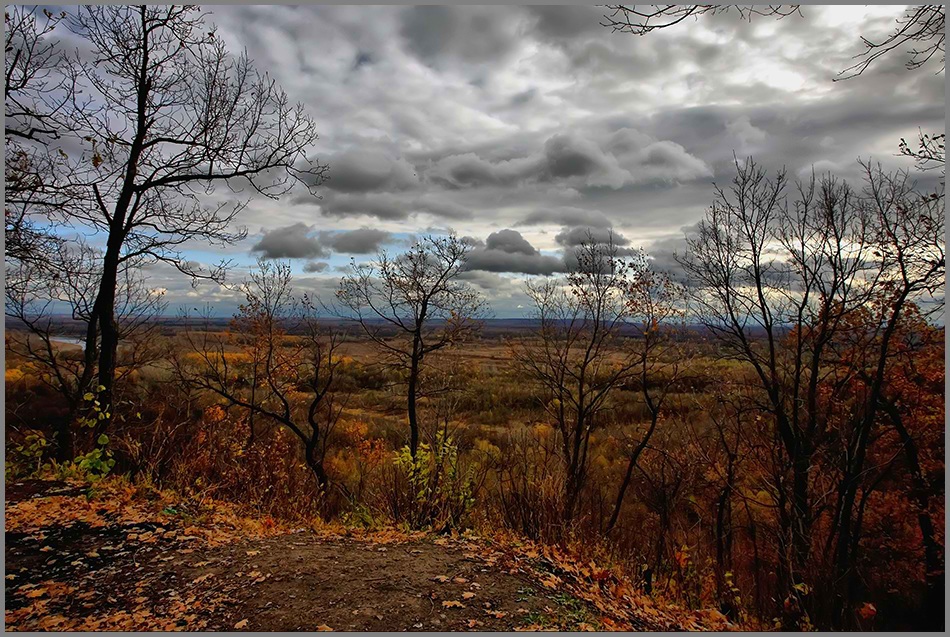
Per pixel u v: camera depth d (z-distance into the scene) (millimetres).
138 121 9961
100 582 4535
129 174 9812
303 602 4430
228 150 10695
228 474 8797
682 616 6238
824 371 14703
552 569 6020
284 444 13672
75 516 5676
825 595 10289
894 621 12492
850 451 11609
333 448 17281
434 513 7988
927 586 12891
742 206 13922
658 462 14344
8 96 7738
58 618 3885
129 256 10188
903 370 12695
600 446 18359
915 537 13578
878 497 13961
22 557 4723
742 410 13289
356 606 4422
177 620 4016
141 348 12094
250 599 4434
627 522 13375
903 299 11195
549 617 4594
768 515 14180
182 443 8703
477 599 4789
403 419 21172
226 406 12859
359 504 8812
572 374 14102
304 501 9094
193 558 5156
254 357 13938
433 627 4168
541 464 9828
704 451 13969
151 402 12594
